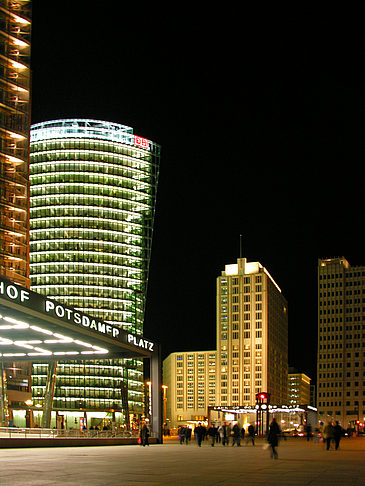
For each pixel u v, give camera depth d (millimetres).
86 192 192125
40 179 192750
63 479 19312
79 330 50531
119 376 183625
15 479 19203
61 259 186250
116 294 187750
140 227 197000
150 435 66125
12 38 120812
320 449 54625
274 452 34000
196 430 59062
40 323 47594
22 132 119812
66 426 172000
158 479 19906
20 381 113812
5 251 112562
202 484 18391
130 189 197750
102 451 42594
